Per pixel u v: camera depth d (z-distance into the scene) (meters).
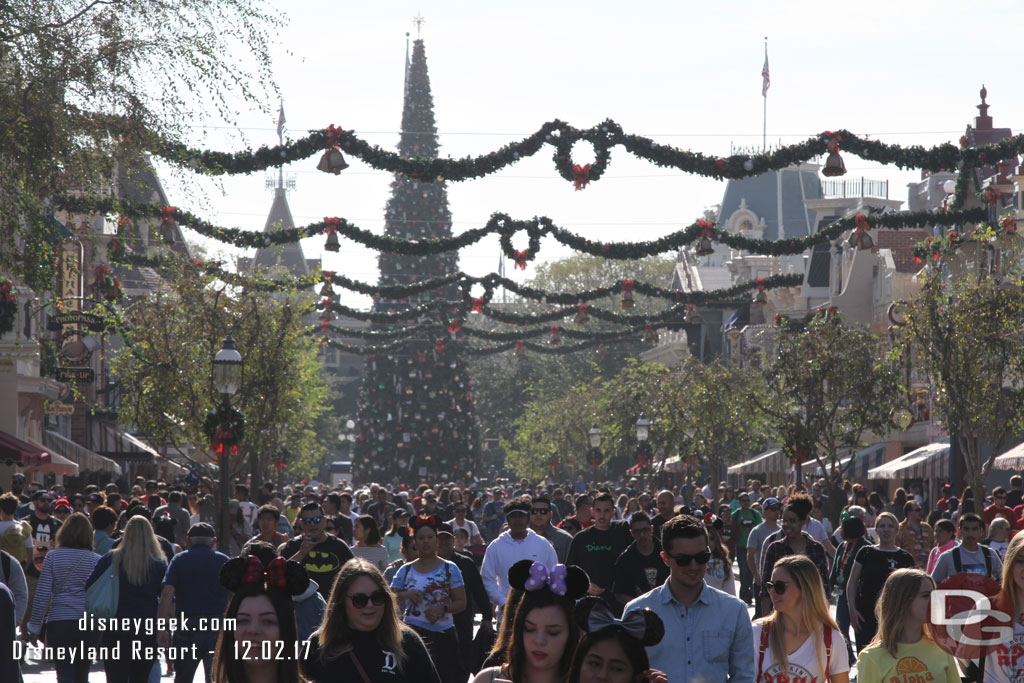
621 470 139.25
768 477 102.50
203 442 53.75
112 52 28.69
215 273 54.03
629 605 12.75
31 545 28.09
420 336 124.81
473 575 20.20
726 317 120.31
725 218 141.88
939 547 25.31
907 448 75.50
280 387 54.44
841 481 61.34
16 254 29.33
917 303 48.66
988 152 40.72
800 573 13.11
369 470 126.38
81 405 72.62
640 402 97.75
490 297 72.06
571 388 136.75
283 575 10.16
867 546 22.00
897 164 40.91
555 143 40.50
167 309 53.53
